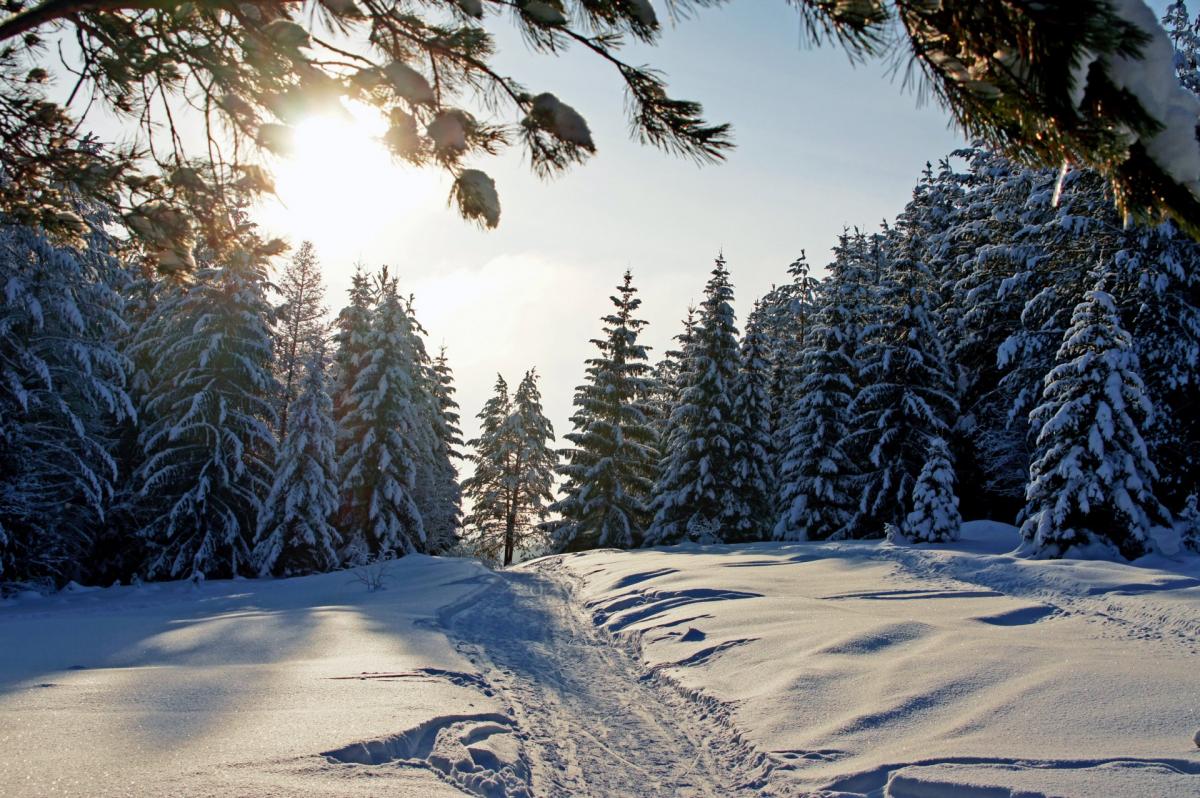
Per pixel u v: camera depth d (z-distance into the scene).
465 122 2.52
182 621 12.48
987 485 26.47
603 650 11.00
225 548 23.92
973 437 26.80
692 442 31.22
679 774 5.94
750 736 6.48
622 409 33.47
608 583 17.00
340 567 25.78
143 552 24.72
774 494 33.03
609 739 6.77
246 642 10.16
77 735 5.12
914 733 6.10
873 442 26.61
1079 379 16.77
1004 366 25.06
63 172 3.59
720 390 31.30
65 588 20.50
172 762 4.67
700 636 10.46
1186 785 4.79
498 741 6.12
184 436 23.66
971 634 9.39
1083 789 4.75
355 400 28.20
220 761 4.75
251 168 3.37
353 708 6.36
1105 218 20.81
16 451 19.31
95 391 21.50
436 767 5.30
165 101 3.35
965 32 1.41
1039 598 12.31
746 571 16.53
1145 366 20.14
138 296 27.23
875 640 9.12
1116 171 1.41
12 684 6.88
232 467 24.17
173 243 3.74
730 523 30.70
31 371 19.81
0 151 3.54
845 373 29.58
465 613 14.27
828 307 30.45
